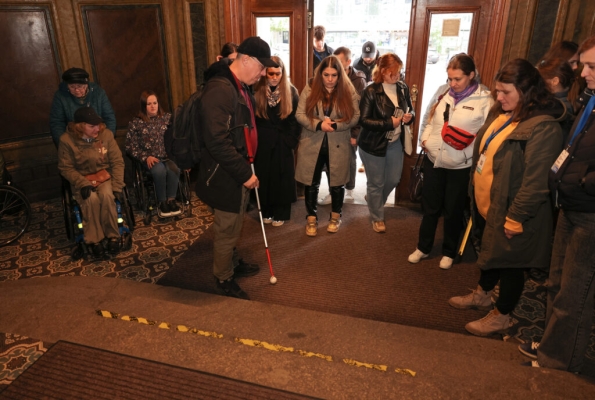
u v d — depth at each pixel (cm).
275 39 430
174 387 163
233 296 284
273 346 211
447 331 258
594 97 163
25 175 445
